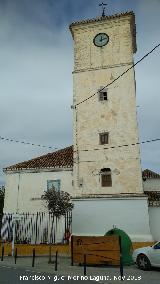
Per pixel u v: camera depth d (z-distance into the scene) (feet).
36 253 72.18
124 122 80.94
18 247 72.23
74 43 92.94
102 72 86.89
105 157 79.46
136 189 74.79
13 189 93.15
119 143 79.56
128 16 89.97
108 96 84.28
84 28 93.20
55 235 80.18
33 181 92.27
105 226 72.38
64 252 71.87
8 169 95.45
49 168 91.35
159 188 114.21
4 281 38.27
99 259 54.44
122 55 87.15
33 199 90.27
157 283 37.63
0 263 57.36
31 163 97.14
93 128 82.74
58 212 66.59
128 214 71.92
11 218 78.38
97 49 90.02
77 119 84.69
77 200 75.87
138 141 78.48
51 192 68.64
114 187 76.48
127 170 76.95
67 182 89.04
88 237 56.39
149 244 67.92
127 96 82.89
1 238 76.48
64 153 101.24
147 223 70.18
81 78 88.17
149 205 73.15
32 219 83.20
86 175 79.36
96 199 74.69
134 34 98.58
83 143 82.23
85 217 74.18
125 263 55.26
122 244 55.93
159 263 46.83
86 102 85.51
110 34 90.58
